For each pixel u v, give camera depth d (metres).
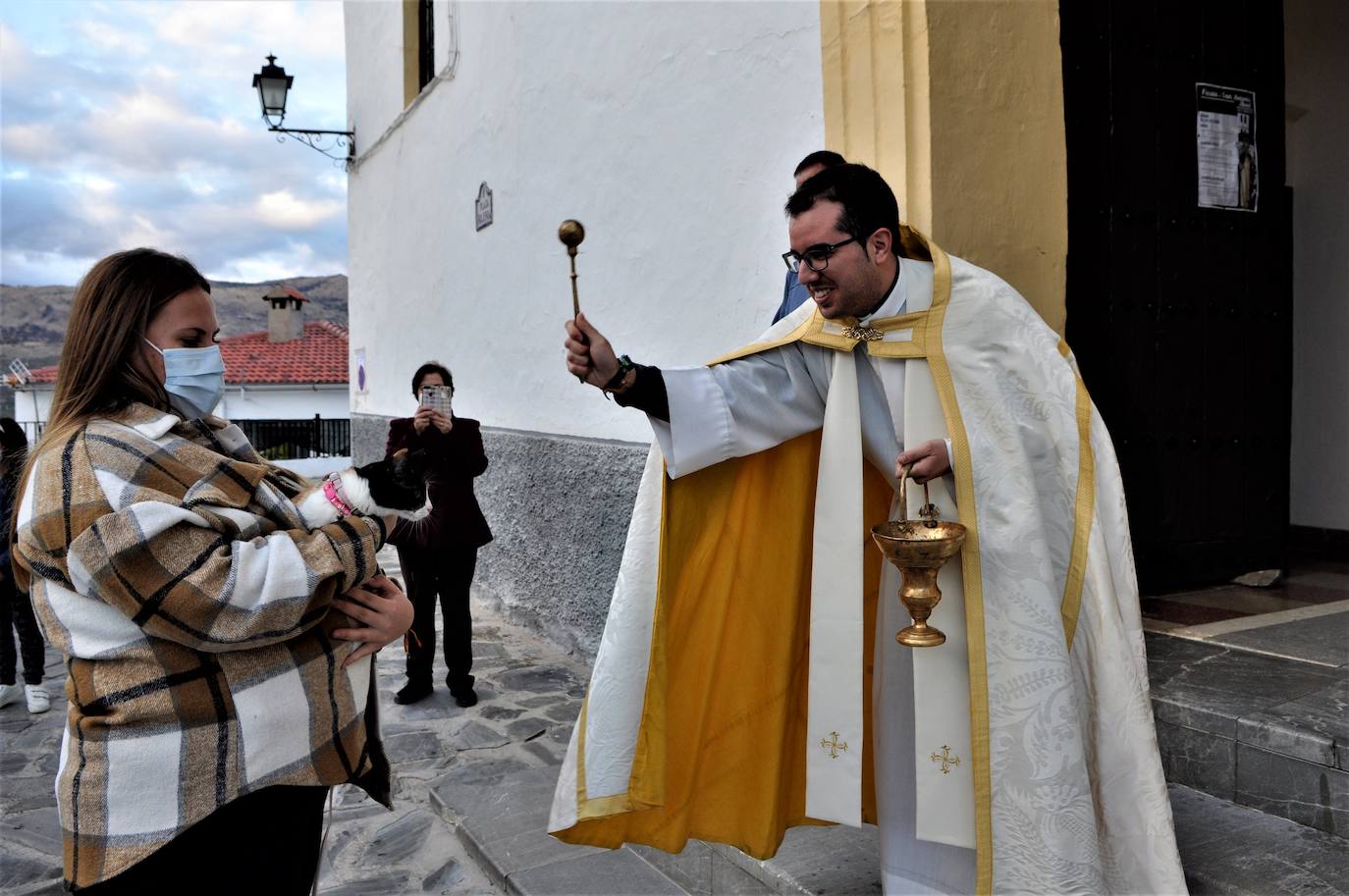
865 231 1.92
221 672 1.38
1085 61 3.39
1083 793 1.81
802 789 2.30
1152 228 3.56
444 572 4.64
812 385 2.15
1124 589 1.94
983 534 1.88
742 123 3.89
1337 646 3.04
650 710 2.14
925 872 2.04
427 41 8.51
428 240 8.06
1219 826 2.29
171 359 1.45
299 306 31.20
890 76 2.99
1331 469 5.25
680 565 2.22
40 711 4.85
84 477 1.32
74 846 1.33
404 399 8.98
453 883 2.94
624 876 2.84
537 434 5.96
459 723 4.38
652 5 4.50
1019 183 3.05
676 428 2.00
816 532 2.08
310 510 1.51
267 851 1.44
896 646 2.09
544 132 5.70
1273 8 3.83
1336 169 5.17
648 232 4.60
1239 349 3.82
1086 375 3.44
